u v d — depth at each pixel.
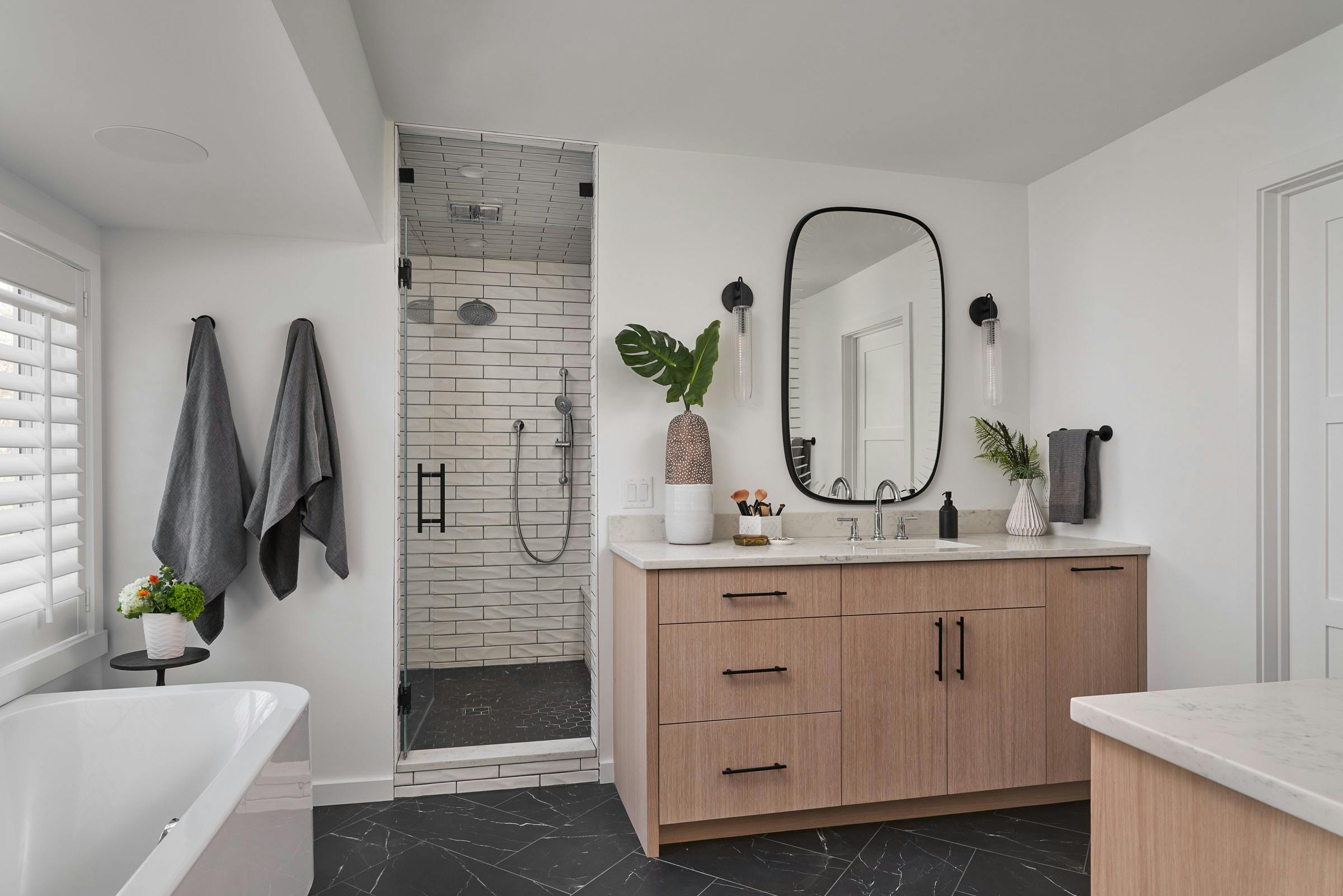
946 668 2.59
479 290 4.27
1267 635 2.41
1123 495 2.95
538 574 4.33
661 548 2.73
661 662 2.37
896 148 3.07
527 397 4.32
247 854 1.54
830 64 2.44
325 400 2.69
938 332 3.29
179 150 1.95
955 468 3.32
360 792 2.75
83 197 2.30
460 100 2.67
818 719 2.48
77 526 2.42
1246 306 2.46
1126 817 1.00
